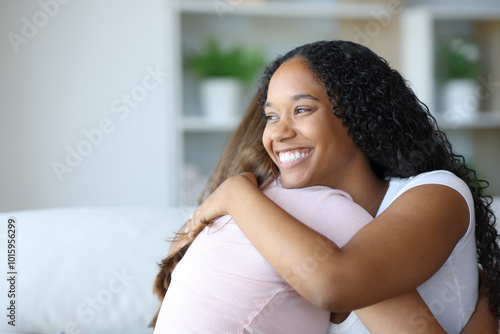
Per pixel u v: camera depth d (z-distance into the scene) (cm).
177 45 369
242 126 135
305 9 385
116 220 164
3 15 373
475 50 408
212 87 383
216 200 103
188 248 115
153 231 161
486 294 114
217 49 390
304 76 103
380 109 106
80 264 153
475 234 117
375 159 111
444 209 94
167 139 395
